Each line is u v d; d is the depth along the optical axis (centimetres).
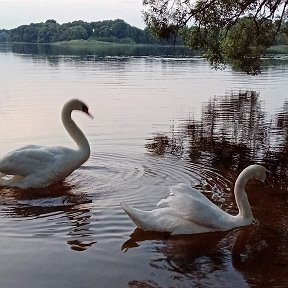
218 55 2400
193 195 862
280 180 1135
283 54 6700
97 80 3241
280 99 2519
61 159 1048
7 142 1469
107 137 1558
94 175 1134
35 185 1038
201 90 2842
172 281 674
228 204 966
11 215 896
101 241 798
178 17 2208
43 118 1847
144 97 2503
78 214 905
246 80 3394
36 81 3141
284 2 2216
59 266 715
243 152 1412
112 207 938
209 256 749
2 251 760
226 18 2233
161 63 4850
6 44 12062
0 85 2903
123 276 687
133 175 1138
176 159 1302
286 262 730
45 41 12362
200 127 1777
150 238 811
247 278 681
